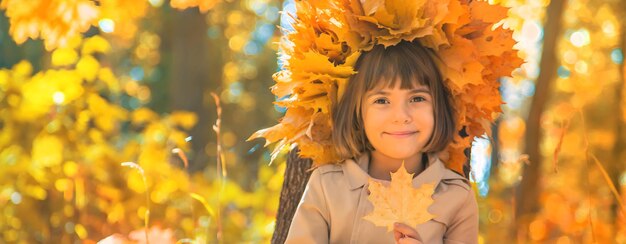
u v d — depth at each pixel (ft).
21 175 18.12
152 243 13.07
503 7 8.98
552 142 43.60
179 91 42.11
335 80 8.83
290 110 9.09
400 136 8.73
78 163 18.97
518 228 22.29
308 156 9.19
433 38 8.71
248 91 70.49
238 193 22.57
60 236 17.38
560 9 28.27
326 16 8.80
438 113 8.88
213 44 61.05
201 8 23.47
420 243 7.98
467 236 9.23
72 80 21.09
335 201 8.94
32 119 20.36
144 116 23.63
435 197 9.06
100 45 21.84
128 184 19.65
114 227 17.95
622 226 21.49
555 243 22.43
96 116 21.36
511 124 50.08
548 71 28.45
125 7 23.25
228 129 63.41
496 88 9.20
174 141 23.00
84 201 17.85
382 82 8.66
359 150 9.02
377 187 7.99
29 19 18.12
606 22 41.70
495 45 8.93
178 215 19.34
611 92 43.98
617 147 34.88
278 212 11.06
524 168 27.48
